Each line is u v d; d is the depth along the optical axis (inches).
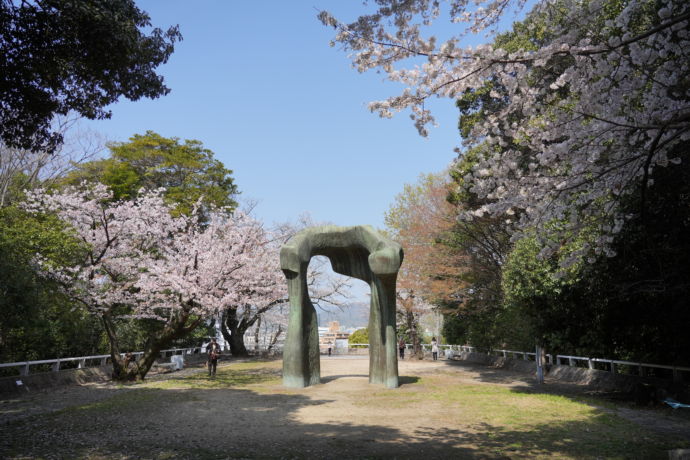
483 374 738.8
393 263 524.7
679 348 435.8
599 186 251.3
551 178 250.8
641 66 226.5
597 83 229.0
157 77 360.8
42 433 301.1
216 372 759.7
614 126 229.0
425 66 253.6
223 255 630.5
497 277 823.1
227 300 646.5
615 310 444.5
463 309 994.7
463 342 1195.9
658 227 350.6
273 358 1125.1
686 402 400.8
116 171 1019.9
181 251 663.1
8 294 402.0
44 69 304.7
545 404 420.8
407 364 970.1
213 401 442.6
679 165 312.0
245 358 1125.7
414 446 272.7
